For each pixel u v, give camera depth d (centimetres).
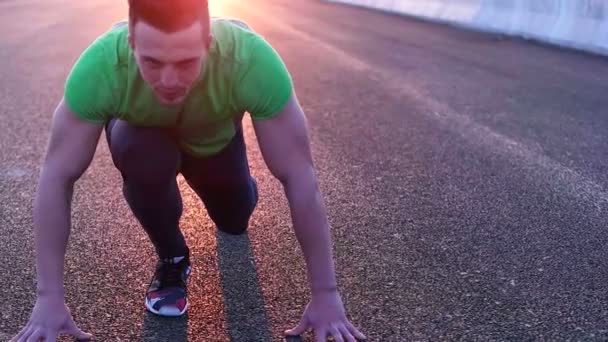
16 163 376
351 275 248
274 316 220
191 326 213
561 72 649
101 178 351
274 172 186
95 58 168
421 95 555
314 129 452
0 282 240
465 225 295
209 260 257
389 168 371
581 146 413
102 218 298
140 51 154
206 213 302
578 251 270
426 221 299
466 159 388
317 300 193
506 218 303
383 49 806
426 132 444
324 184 346
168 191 206
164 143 196
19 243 273
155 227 213
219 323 215
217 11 1300
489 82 608
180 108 179
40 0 1571
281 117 179
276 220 295
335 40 891
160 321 216
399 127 456
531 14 870
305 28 1032
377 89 580
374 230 288
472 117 483
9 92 559
